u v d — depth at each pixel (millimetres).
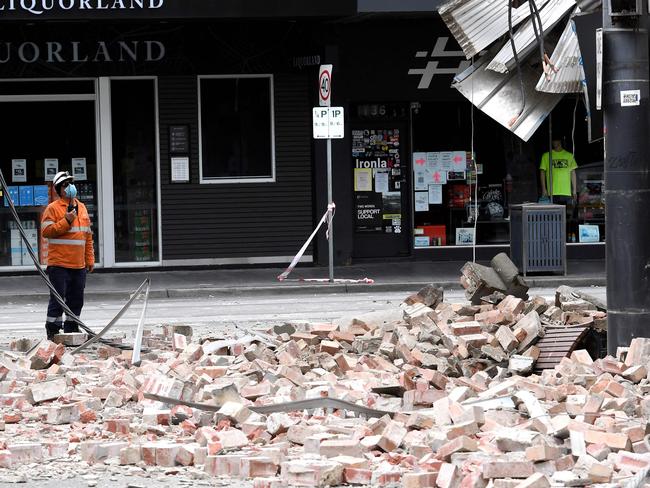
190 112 29156
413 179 30359
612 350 12891
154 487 8945
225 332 18547
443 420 10289
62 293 17469
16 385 12891
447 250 30453
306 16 27547
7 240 28859
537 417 10016
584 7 13953
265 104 29562
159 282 27375
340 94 29328
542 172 30406
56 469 9523
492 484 8461
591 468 8539
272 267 29641
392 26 29109
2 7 26688
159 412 10922
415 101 29812
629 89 12625
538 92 14500
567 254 30562
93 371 13781
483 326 14398
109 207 29031
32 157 28891
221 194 29375
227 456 9375
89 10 26953
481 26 14547
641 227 12703
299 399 11453
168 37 28891
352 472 8867
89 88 29016
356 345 14367
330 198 27375
